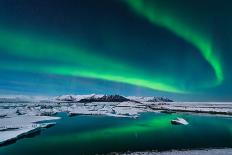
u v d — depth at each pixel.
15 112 69.50
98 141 28.14
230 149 22.97
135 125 45.81
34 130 35.22
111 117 66.88
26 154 21.92
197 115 76.56
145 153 21.50
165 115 76.56
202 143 26.42
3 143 26.23
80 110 96.88
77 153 22.06
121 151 22.61
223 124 47.19
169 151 22.23
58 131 36.94
